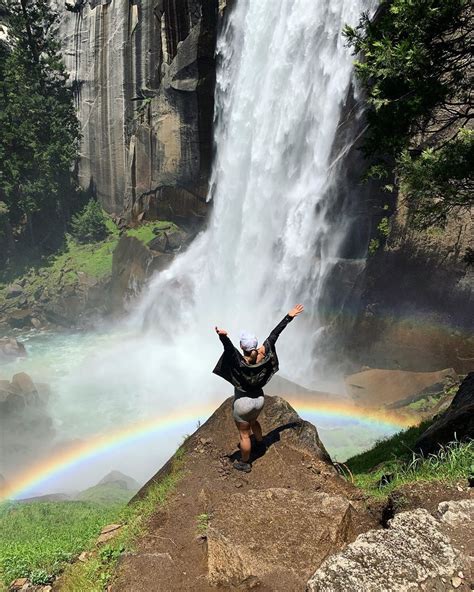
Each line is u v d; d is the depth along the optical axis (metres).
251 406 7.01
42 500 17.16
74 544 7.68
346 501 5.86
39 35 57.44
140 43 50.41
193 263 46.78
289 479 7.24
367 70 10.17
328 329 31.94
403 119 10.23
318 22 33.38
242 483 7.22
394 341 27.66
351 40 10.88
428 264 25.95
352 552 4.18
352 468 12.59
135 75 51.88
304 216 34.97
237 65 41.38
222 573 5.25
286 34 35.94
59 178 58.28
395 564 4.01
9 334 48.94
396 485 7.11
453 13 9.27
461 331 24.75
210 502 6.78
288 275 35.97
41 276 54.38
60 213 59.44
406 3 9.20
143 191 52.88
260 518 5.58
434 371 25.84
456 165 9.59
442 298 25.56
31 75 56.22
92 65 56.84
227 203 43.19
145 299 46.78
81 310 51.31
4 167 53.28
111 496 16.70
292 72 35.72
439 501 5.39
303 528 5.44
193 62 43.62
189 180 47.94
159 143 49.44
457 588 3.90
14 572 6.97
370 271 29.09
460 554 4.14
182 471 7.68
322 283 33.00
